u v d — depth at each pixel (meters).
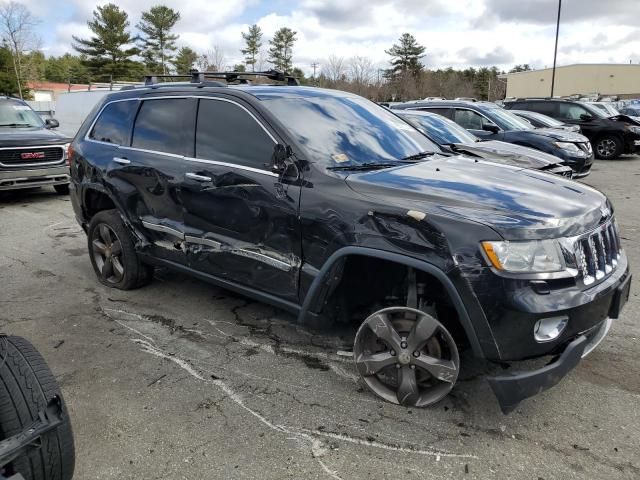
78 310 4.70
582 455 2.79
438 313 3.25
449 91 53.53
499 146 8.18
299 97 4.10
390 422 3.08
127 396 3.37
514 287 2.70
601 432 2.97
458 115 11.27
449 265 2.81
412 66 73.44
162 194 4.35
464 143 8.23
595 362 3.70
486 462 2.75
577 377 3.51
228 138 3.94
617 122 16.06
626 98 62.62
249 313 4.59
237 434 2.99
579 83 68.62
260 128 3.75
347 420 3.10
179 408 3.24
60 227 7.75
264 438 2.96
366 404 3.25
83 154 5.14
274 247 3.58
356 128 4.04
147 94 4.70
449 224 2.83
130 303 4.84
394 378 3.24
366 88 44.28
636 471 2.67
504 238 2.73
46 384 2.27
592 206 3.14
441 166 3.74
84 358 3.85
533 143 10.29
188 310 4.67
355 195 3.19
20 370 2.28
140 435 2.99
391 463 2.75
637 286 5.11
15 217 8.42
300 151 3.51
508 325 2.74
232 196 3.79
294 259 3.47
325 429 3.02
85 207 5.28
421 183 3.23
